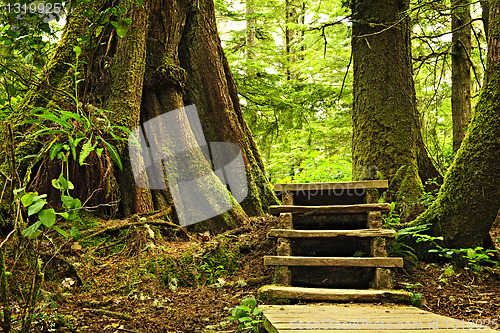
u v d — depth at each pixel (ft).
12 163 6.39
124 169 14.73
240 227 14.75
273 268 12.07
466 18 28.37
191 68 18.97
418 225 13.00
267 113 32.60
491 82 12.23
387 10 18.95
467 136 12.57
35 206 5.66
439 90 34.14
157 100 17.21
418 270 12.14
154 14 17.70
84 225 13.17
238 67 31.37
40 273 7.06
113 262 12.12
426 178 18.51
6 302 6.32
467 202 12.17
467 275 11.74
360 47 19.35
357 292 9.39
